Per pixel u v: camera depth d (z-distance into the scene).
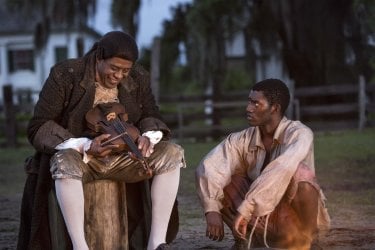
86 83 3.84
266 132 3.93
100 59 3.81
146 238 4.00
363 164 9.69
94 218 3.90
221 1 17.52
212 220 3.83
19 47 40.25
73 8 18.56
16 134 16.83
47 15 18.88
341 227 5.25
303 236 3.85
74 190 3.62
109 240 3.93
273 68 22.92
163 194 3.80
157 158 3.82
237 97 17.08
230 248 4.57
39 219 3.78
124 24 18.19
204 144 14.55
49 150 3.74
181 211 6.49
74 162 3.64
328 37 16.58
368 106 16.02
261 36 18.19
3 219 6.47
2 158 13.33
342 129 15.95
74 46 37.72
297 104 16.28
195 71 19.23
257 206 3.70
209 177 3.89
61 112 3.90
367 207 6.37
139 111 4.04
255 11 17.88
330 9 16.52
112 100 3.95
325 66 16.94
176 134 16.67
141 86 4.04
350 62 16.89
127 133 3.71
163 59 20.61
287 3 16.75
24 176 10.48
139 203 4.05
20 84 40.38
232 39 18.36
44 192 3.79
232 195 3.95
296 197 3.76
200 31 17.89
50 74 3.88
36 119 3.87
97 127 3.80
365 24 15.72
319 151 11.23
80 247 3.62
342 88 16.16
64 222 3.74
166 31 20.39
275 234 3.87
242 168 4.04
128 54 3.74
